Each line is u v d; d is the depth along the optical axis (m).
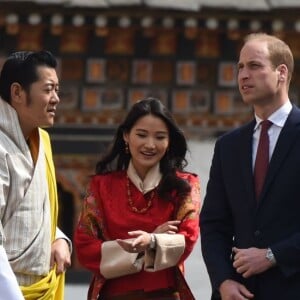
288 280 11.09
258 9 28.28
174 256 11.10
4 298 10.10
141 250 10.96
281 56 11.32
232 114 29.28
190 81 29.28
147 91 29.30
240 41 29.05
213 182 11.71
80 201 29.16
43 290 10.90
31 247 10.81
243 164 11.41
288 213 11.19
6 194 10.77
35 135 11.16
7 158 10.79
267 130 11.40
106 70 29.23
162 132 11.52
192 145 29.09
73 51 29.05
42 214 10.96
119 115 29.20
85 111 29.14
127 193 11.47
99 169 11.74
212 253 11.48
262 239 11.21
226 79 29.25
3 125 10.94
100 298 11.38
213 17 28.41
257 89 11.27
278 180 11.21
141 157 11.50
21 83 11.02
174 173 11.47
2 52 28.78
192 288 27.69
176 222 11.16
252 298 11.23
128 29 28.98
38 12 28.34
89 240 11.34
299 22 28.44
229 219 11.67
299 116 11.39
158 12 28.39
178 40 29.16
